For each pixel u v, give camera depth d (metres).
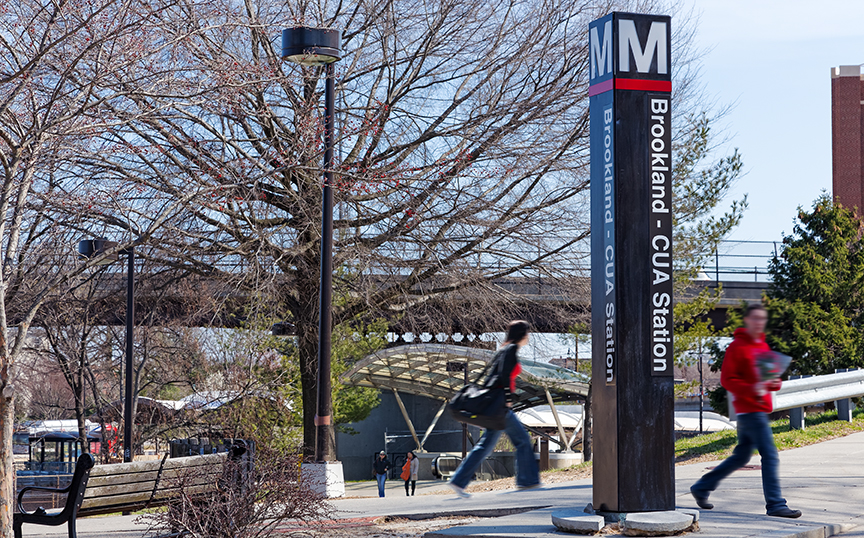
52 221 13.45
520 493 10.99
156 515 7.40
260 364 23.91
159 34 10.70
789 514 7.14
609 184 6.70
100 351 28.75
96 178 14.52
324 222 15.41
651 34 6.78
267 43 17.06
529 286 21.06
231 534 6.89
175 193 14.80
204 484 7.41
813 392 14.56
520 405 35.69
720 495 8.63
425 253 19.02
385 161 19.34
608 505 6.55
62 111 8.62
